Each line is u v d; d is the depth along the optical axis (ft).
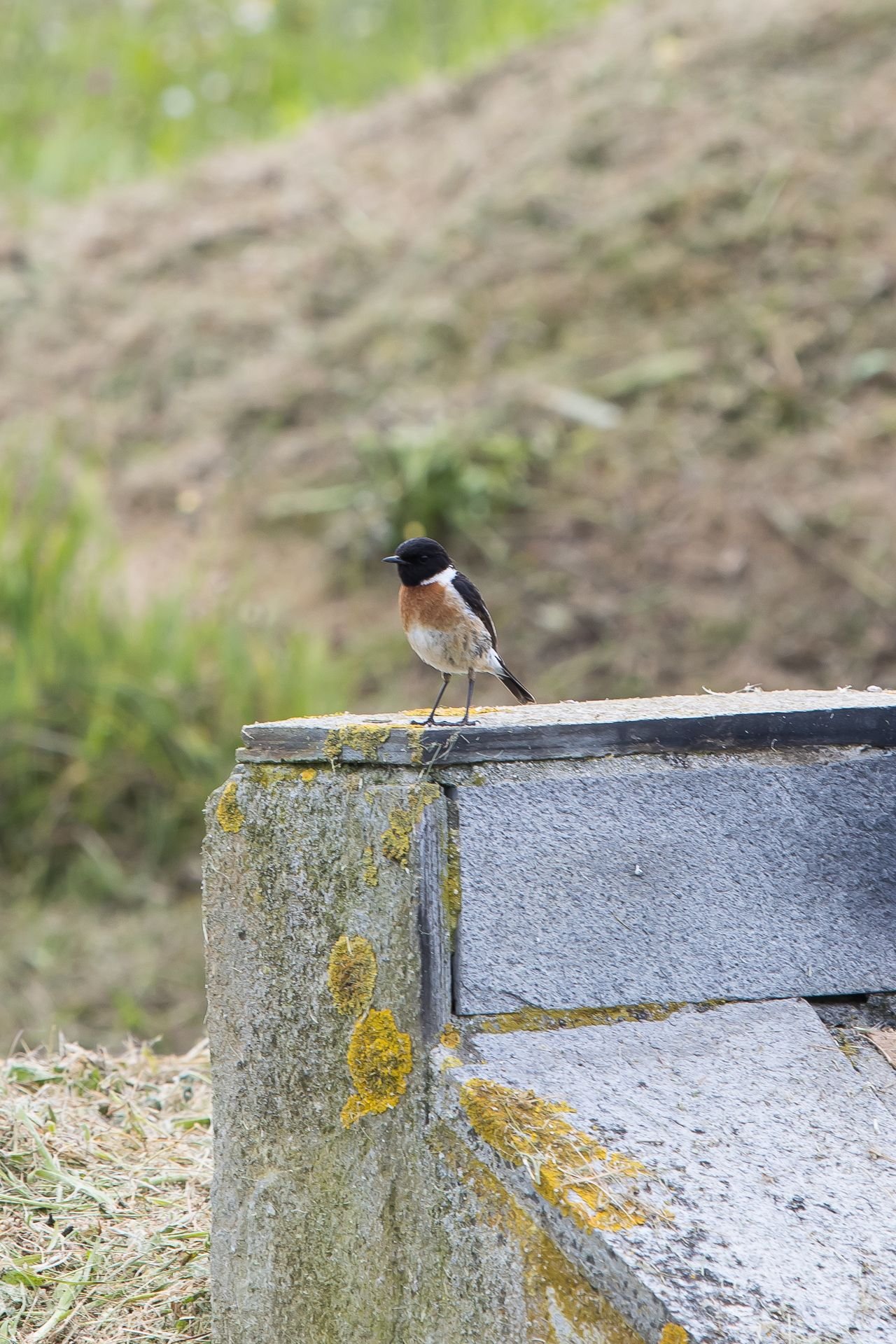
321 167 69.10
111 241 67.82
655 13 69.56
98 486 53.72
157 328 61.93
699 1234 12.69
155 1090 23.22
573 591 48.34
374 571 50.31
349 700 45.37
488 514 50.78
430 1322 14.57
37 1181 19.58
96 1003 34.09
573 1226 12.94
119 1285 17.54
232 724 40.65
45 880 39.04
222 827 16.08
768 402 51.93
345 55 84.74
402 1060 14.85
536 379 54.60
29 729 40.37
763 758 16.01
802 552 47.83
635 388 53.47
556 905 15.29
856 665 44.65
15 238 68.74
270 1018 15.89
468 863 15.08
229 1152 16.20
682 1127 13.91
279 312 61.36
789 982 15.89
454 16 85.05
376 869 15.08
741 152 59.62
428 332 57.57
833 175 57.93
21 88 84.28
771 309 54.54
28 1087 22.66
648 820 15.57
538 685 45.88
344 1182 15.33
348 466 53.78
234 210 67.72
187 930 37.14
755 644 45.83
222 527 53.36
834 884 16.06
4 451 56.54
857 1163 13.66
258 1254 15.99
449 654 19.74
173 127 79.87
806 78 62.18
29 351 62.75
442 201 64.08
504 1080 14.32
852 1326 11.90
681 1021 15.35
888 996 16.15
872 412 51.19
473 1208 14.06
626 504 50.31
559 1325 13.15
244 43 87.20
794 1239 12.74
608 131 62.90
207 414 57.82
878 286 54.24
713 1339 11.66
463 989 14.99
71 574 45.39
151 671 41.86
